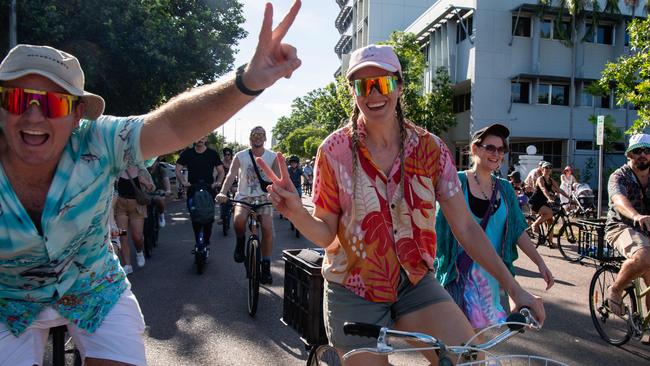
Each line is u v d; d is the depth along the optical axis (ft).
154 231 33.40
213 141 150.10
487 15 101.60
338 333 8.25
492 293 10.71
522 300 7.70
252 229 20.31
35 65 6.10
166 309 19.45
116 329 7.26
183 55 67.56
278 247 34.32
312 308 11.28
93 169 6.77
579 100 104.17
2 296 6.95
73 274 7.11
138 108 68.59
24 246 6.54
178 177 27.76
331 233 8.30
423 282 8.26
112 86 61.05
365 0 168.45
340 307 8.29
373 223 8.13
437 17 111.96
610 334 16.81
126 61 59.72
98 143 6.82
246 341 16.15
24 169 6.50
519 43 102.53
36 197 6.68
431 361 7.94
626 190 15.42
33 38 52.90
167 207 66.03
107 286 7.42
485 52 101.76
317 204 8.40
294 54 6.54
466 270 10.69
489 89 102.12
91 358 7.14
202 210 24.75
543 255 33.19
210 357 14.80
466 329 7.67
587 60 104.42
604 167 99.09
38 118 6.13
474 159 11.76
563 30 98.07
